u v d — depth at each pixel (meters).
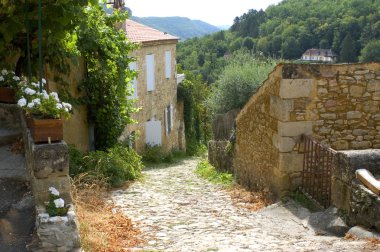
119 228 5.70
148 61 19.77
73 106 9.29
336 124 7.52
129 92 13.27
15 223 4.22
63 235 3.90
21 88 5.50
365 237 4.64
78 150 9.48
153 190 8.90
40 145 4.15
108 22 11.01
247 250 4.59
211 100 16.36
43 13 5.53
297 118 7.36
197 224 6.16
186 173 12.35
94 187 8.09
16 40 6.29
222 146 11.45
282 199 7.32
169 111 22.84
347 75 7.45
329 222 5.53
